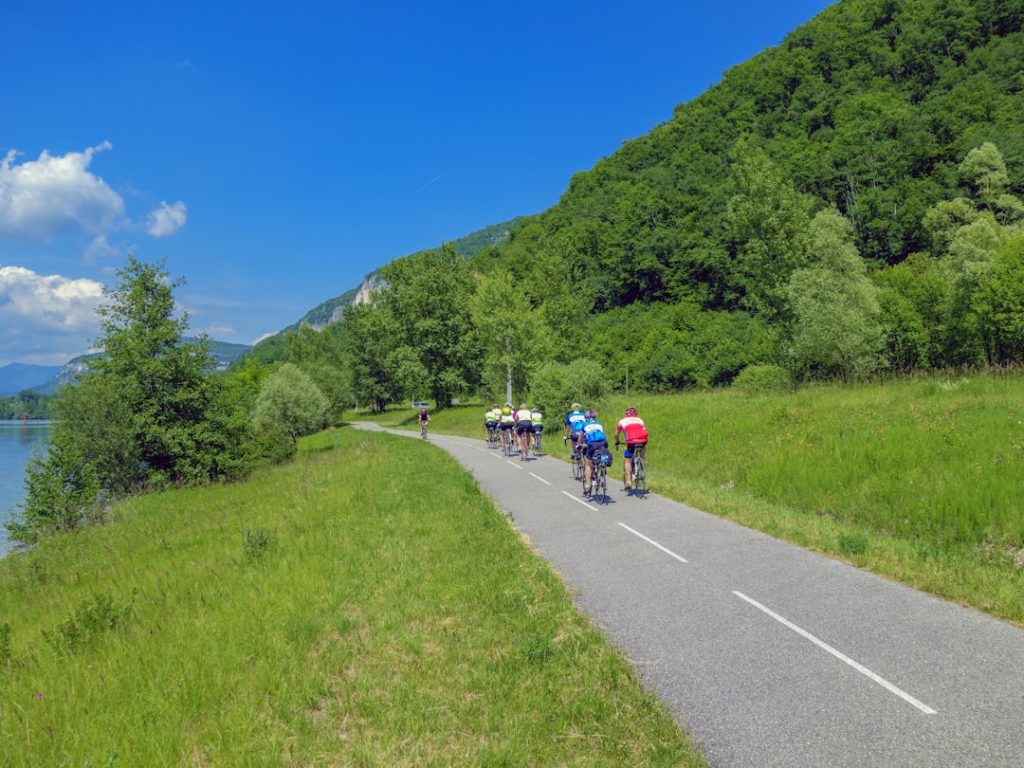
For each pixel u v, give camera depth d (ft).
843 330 95.71
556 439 97.40
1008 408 47.70
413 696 16.22
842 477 44.11
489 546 31.27
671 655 18.29
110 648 20.62
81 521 69.00
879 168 293.43
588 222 340.18
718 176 346.54
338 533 36.06
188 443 92.79
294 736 14.44
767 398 80.84
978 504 33.81
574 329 177.17
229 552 34.68
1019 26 370.53
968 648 17.69
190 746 14.08
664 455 68.90
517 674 17.33
